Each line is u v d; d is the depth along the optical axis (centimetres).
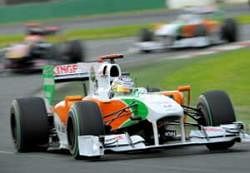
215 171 3008
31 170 3294
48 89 4172
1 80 8712
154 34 10675
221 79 6712
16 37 15250
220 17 15925
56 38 13512
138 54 10338
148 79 7238
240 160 3284
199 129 3659
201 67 7575
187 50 10225
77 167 3288
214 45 10556
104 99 3762
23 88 7788
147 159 3456
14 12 19500
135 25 16075
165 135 3659
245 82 6462
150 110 3453
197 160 3341
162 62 8775
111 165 3294
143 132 3672
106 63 3869
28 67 9481
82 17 19688
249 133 4369
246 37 11544
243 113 5197
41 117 3984
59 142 3950
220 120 3622
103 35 14525
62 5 19762
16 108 3997
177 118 3475
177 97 3756
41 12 19625
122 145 3409
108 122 3709
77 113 3500
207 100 3678
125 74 3884
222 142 3609
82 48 9688
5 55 9538
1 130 5109
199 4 19025
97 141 3397
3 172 3284
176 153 3666
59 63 9619
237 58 7869
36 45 9544
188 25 10362
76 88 7088
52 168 3312
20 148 4000
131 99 3591
